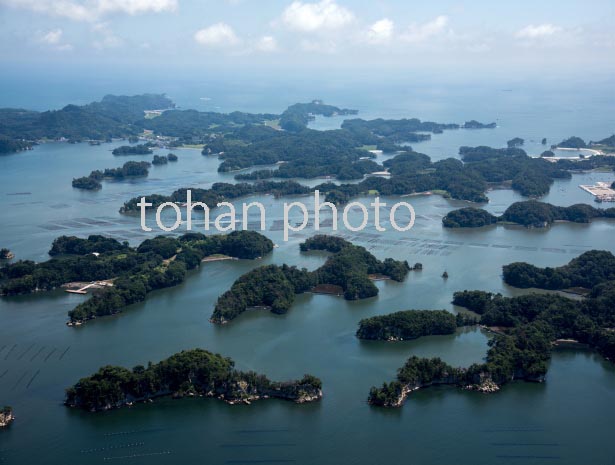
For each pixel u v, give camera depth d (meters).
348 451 186.88
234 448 188.25
